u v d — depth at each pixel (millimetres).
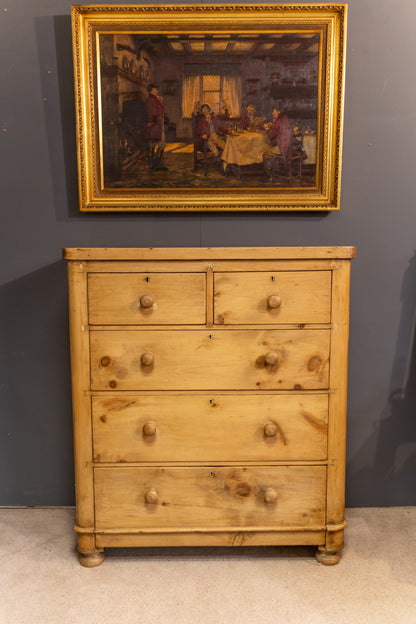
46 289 2125
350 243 2113
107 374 1686
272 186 2076
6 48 2021
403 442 2166
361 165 2086
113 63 2000
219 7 1958
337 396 1702
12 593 1622
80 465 1714
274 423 1708
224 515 1739
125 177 2061
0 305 2127
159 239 2111
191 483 1725
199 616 1515
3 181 2078
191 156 2059
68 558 1815
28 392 2164
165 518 1737
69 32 2014
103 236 2107
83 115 2008
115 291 1653
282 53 2006
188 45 2002
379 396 2164
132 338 1673
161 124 2041
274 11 1970
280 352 1686
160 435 1707
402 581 1684
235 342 1677
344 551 1855
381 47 2029
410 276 2129
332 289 1665
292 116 2039
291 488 1734
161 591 1633
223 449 1715
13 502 2174
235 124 2047
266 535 1748
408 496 2174
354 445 2174
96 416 1699
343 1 1996
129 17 1975
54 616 1517
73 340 1673
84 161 2031
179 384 1689
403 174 2092
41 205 2092
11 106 2047
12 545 1891
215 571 1741
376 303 2137
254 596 1607
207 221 2107
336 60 2004
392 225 2109
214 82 2021
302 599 1593
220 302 1660
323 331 1681
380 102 2057
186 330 1670
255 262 1649
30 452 2168
